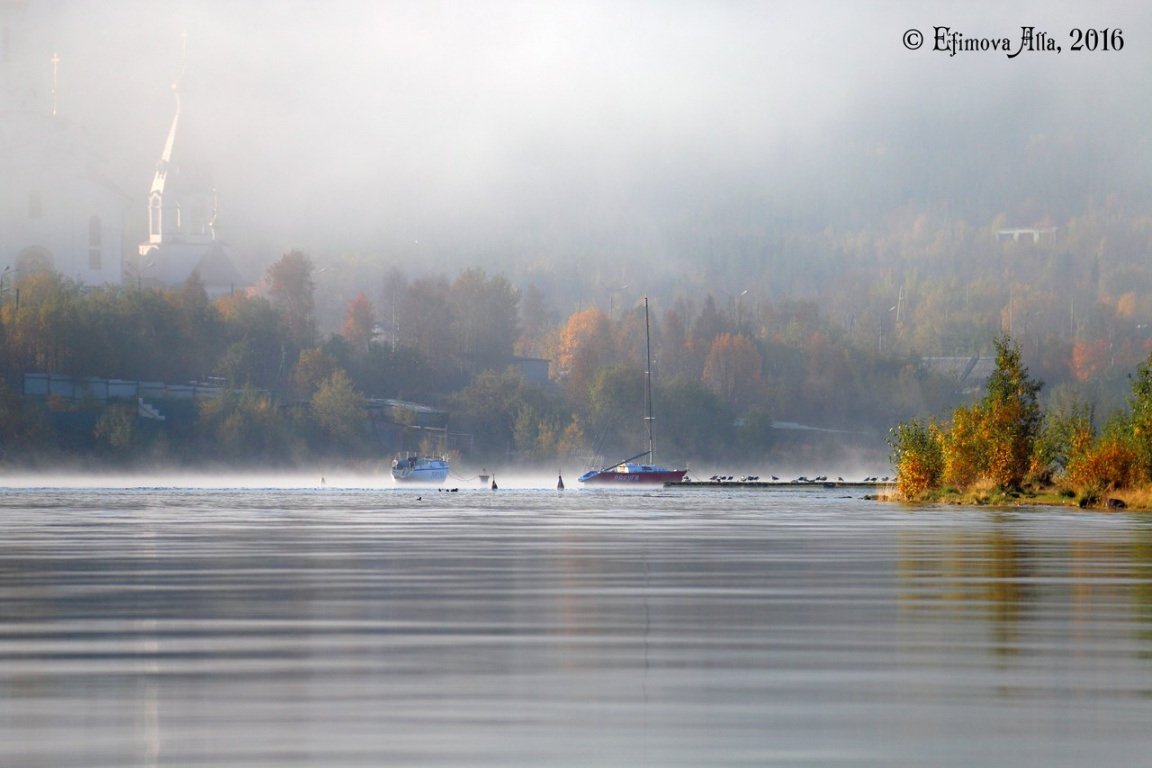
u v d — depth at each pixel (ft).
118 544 595.06
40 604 361.10
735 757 198.29
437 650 286.66
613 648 289.12
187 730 213.87
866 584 414.62
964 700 236.22
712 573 451.94
